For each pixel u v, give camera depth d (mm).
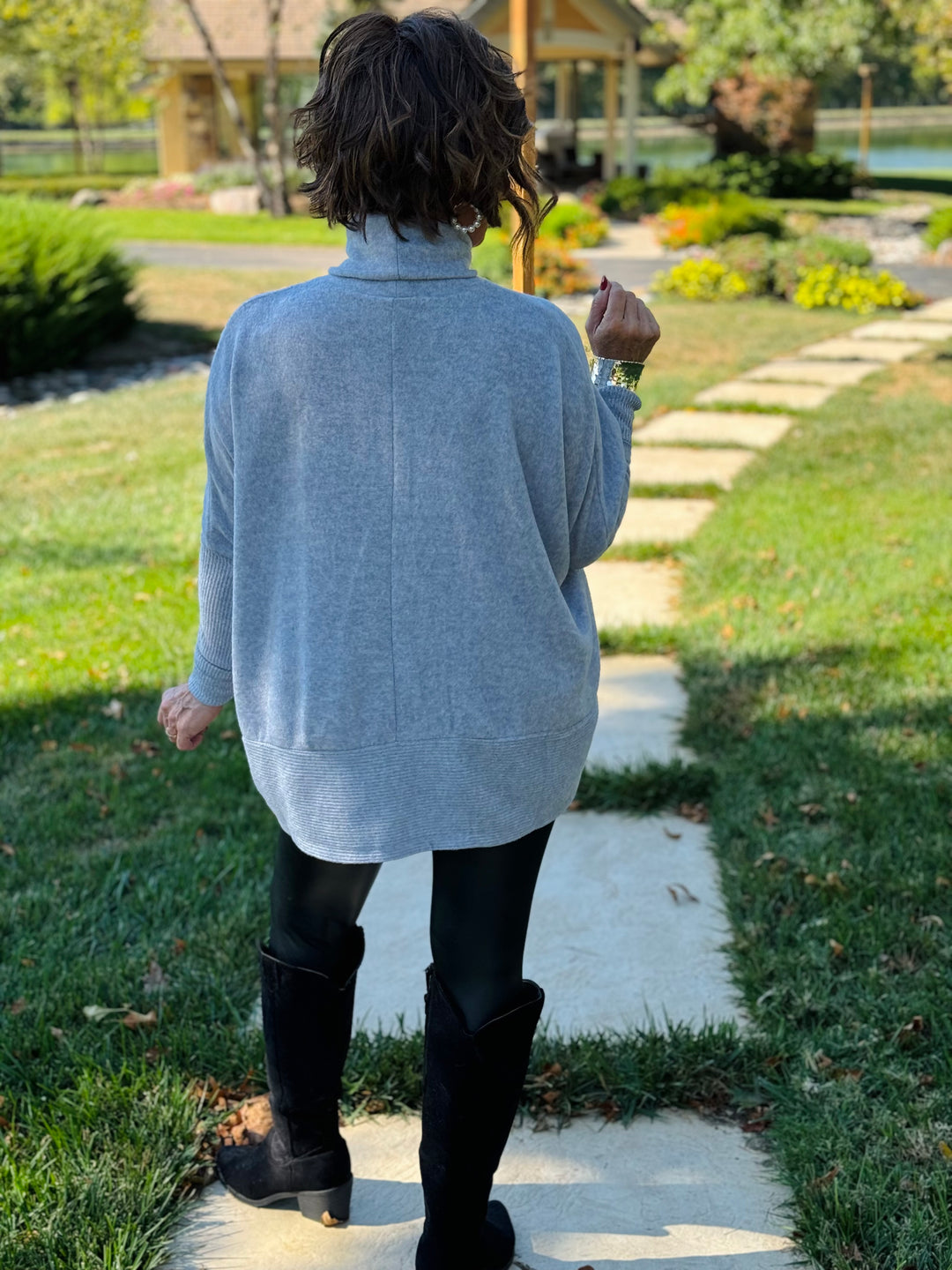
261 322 1484
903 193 30219
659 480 7000
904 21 24312
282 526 1519
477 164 1406
